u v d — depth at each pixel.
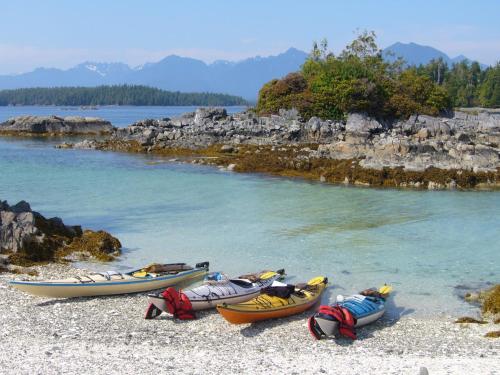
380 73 98.69
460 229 32.91
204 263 24.81
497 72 173.75
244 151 67.44
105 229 33.00
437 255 27.72
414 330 18.86
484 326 19.16
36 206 39.41
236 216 36.28
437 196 43.81
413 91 93.50
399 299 21.89
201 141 74.25
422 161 52.16
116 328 18.62
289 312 20.03
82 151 74.25
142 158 66.81
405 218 35.78
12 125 105.31
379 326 19.28
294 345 17.36
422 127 77.00
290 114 86.31
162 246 29.36
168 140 75.94
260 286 22.06
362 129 77.50
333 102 86.69
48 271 25.09
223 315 18.31
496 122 87.00
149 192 44.91
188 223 34.38
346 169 51.34
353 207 39.22
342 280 24.06
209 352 16.55
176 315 19.53
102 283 21.84
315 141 75.31
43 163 61.97
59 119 107.06
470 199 42.50
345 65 93.12
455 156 52.97
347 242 30.02
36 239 27.19
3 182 49.47
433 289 23.00
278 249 28.67
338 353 16.64
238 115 93.88
